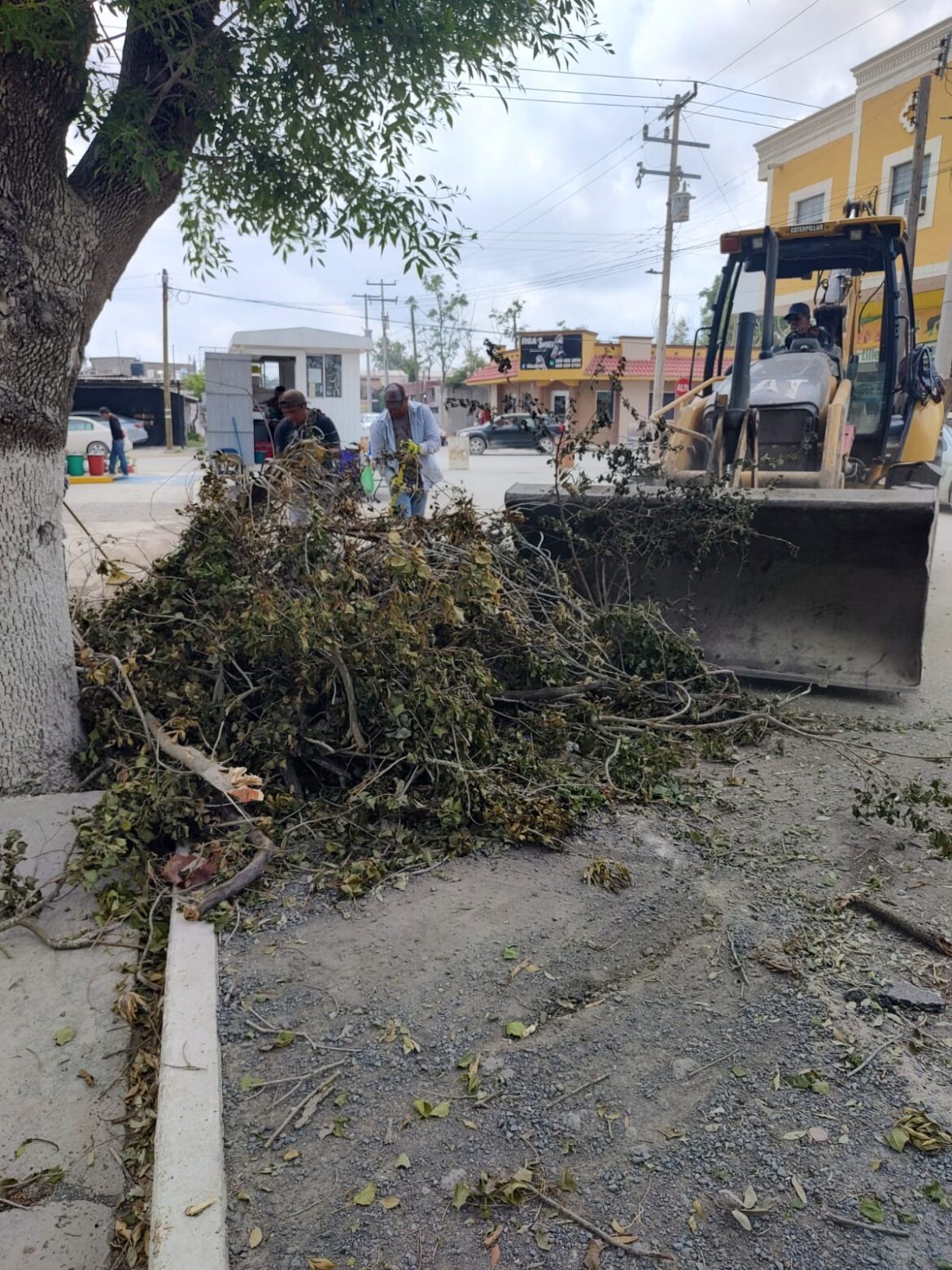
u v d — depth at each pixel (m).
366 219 4.84
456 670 4.34
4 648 4.04
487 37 4.25
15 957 3.18
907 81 23.55
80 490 19.38
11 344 3.77
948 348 20.12
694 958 3.09
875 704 5.70
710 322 8.34
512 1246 2.05
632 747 4.71
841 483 6.64
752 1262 2.01
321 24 4.03
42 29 3.27
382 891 3.50
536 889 3.51
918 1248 2.03
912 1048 2.66
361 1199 2.16
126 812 3.51
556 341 43.88
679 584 6.15
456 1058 2.62
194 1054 2.57
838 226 7.29
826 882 3.58
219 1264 1.95
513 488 6.63
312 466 4.91
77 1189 2.32
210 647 4.21
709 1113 2.42
